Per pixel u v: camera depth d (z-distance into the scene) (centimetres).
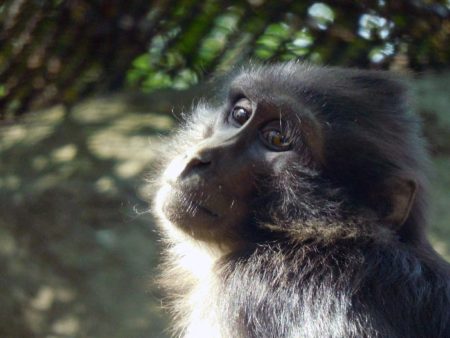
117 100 1079
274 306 557
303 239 572
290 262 567
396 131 590
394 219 571
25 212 923
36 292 905
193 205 579
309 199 573
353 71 611
